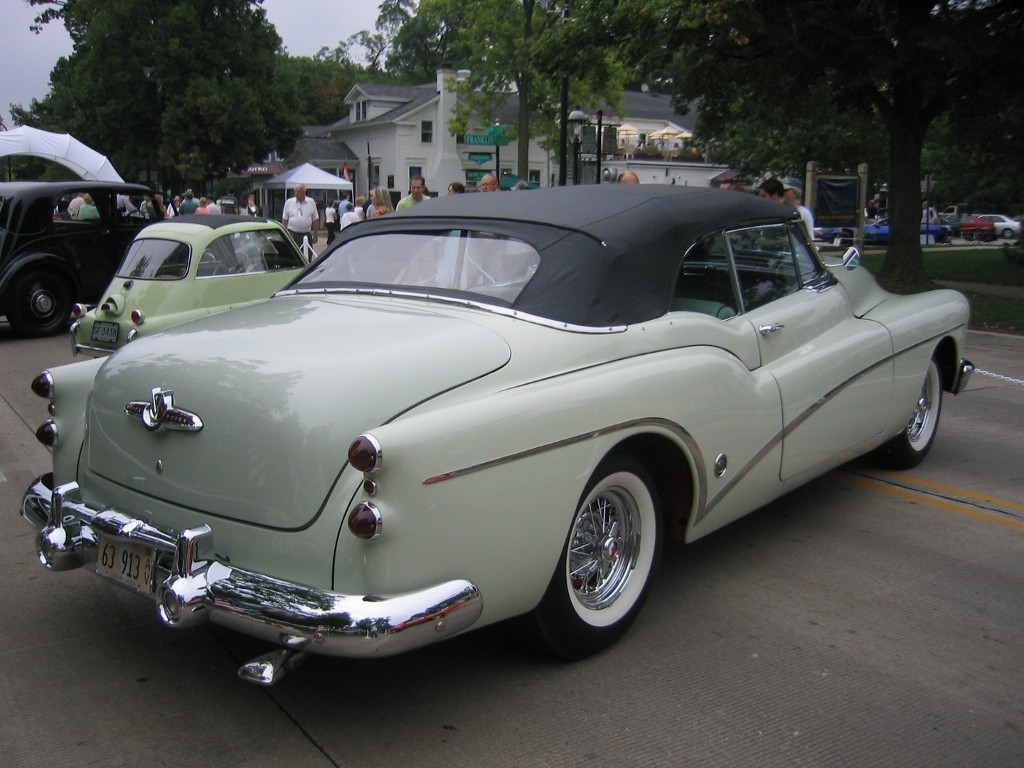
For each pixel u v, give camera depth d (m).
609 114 46.88
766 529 4.87
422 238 3.97
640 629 3.72
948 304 5.70
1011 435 6.76
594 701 3.17
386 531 2.60
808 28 14.62
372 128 51.72
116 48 41.97
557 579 3.19
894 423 5.16
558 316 3.37
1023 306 14.08
